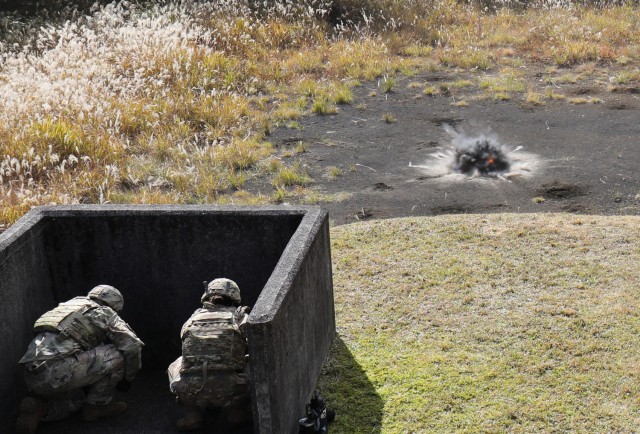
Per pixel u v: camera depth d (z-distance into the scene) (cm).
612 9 2084
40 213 612
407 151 1267
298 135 1359
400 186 1119
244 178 1171
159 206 619
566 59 1733
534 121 1382
